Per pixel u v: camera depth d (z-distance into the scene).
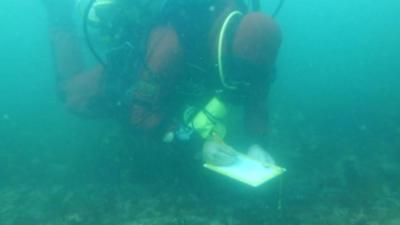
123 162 2.89
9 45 9.29
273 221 2.08
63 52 2.73
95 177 2.73
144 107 1.80
